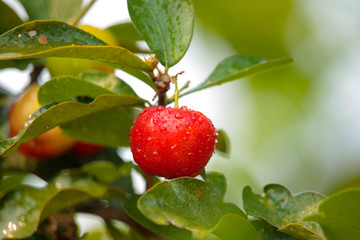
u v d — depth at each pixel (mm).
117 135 375
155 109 343
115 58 339
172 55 353
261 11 523
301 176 542
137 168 390
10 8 380
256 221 350
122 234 392
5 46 332
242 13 523
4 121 408
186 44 354
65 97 362
